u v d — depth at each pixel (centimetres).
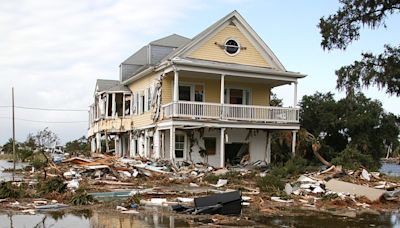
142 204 1270
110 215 1084
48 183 1434
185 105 2350
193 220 1041
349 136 3375
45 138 5700
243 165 2523
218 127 2436
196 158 2564
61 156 3428
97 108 3481
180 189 1631
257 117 2555
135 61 3375
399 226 1039
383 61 1391
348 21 1420
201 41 2588
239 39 2714
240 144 2741
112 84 3516
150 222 1003
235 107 2491
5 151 5231
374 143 3334
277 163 2623
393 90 1394
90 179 1894
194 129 2562
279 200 1429
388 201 1465
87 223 974
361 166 2380
